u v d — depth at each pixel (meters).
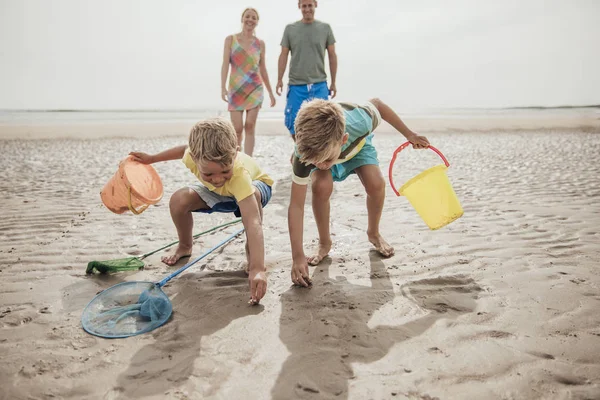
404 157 6.93
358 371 1.52
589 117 18.09
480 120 16.31
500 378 1.46
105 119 19.70
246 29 4.95
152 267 2.49
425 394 1.39
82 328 1.83
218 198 2.39
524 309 1.92
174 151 2.53
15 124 15.38
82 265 2.51
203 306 2.02
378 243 2.65
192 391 1.44
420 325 1.81
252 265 2.02
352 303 2.02
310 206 3.78
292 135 4.93
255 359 1.60
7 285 2.24
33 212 3.57
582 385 1.42
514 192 4.22
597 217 3.28
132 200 2.42
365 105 2.41
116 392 1.44
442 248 2.71
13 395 1.42
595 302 1.97
